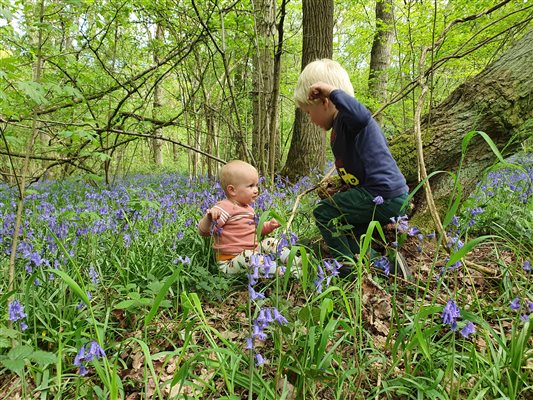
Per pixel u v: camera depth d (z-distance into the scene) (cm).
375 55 1156
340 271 273
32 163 559
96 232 316
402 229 223
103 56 676
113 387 135
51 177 1038
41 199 513
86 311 238
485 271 263
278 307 188
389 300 246
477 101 348
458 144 353
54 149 495
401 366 189
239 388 183
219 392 179
